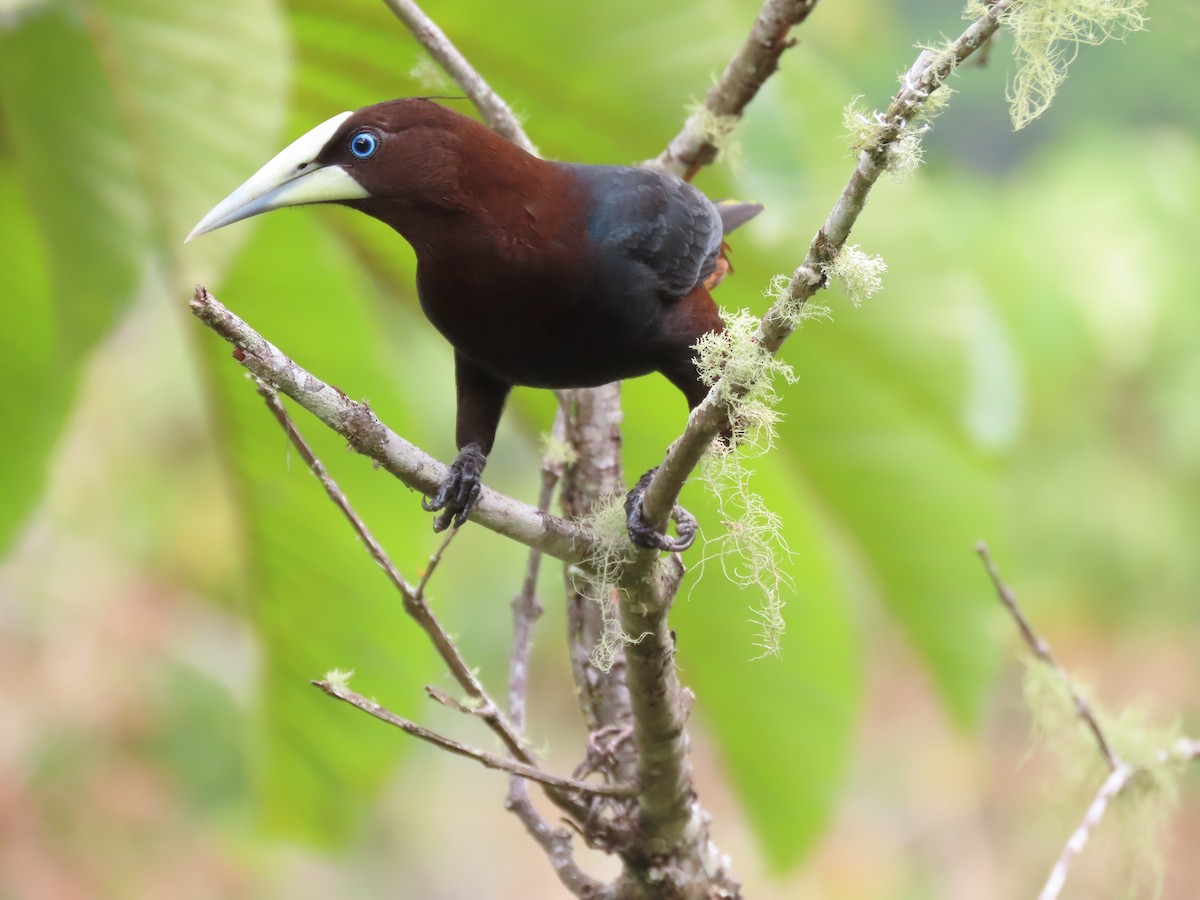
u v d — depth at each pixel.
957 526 10.80
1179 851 15.45
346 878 16.53
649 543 6.21
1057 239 14.82
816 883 15.96
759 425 5.75
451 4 9.16
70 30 8.17
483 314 7.19
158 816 14.09
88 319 8.79
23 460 11.73
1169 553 16.45
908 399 10.45
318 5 9.41
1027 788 16.12
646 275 7.32
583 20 9.23
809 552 10.62
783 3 8.08
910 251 10.09
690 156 8.47
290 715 11.42
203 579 15.12
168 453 15.21
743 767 11.18
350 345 10.91
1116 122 20.45
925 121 5.11
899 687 16.94
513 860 17.20
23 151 8.60
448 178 6.94
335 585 11.12
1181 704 16.38
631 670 6.46
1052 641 16.59
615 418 7.80
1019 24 5.20
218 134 8.45
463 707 6.31
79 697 14.16
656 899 6.95
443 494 7.18
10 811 13.66
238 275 10.62
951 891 15.76
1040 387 15.25
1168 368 15.55
